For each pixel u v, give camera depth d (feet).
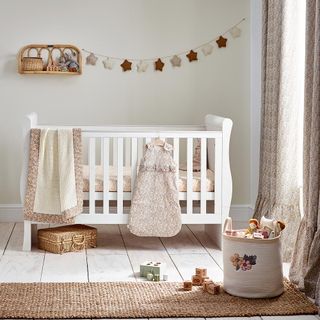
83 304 11.87
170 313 11.46
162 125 19.10
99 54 19.01
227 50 19.22
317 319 11.38
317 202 12.59
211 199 16.08
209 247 16.33
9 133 18.94
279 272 12.51
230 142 19.38
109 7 18.95
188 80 19.24
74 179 15.65
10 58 18.78
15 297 12.19
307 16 12.77
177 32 19.13
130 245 16.46
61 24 18.85
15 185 19.06
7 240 16.81
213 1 19.13
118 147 15.80
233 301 12.14
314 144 12.44
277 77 15.06
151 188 15.79
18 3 18.71
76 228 16.29
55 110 19.02
